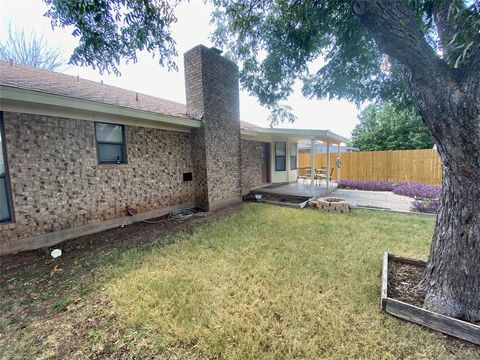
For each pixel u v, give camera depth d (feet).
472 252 6.72
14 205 13.21
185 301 8.31
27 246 13.70
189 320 7.34
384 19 6.16
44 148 14.24
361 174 44.27
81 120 15.85
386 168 41.50
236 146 27.32
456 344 6.26
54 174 14.71
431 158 36.73
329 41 14.11
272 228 16.78
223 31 17.25
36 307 8.32
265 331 6.82
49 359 6.12
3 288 9.61
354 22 11.75
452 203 7.06
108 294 8.93
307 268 10.57
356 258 11.62
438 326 6.66
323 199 24.86
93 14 9.78
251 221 18.78
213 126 23.90
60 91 14.69
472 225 6.66
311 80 16.78
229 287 9.12
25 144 13.50
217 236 15.31
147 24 11.07
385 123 62.54
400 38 6.17
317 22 12.44
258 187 34.55
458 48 6.20
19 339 6.81
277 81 17.80
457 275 6.97
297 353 6.04
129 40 11.43
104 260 12.15
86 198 16.33
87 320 7.54
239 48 17.63
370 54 13.19
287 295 8.48
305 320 7.23
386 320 7.15
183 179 23.53
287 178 40.42
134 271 10.70
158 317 7.52
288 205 25.12
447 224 7.27
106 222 17.54
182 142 23.36
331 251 12.53
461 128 6.09
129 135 18.80
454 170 6.67
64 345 6.55
